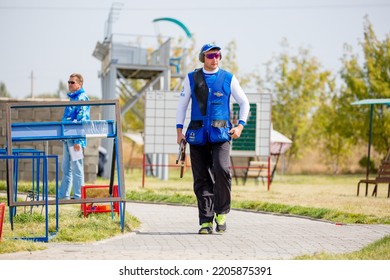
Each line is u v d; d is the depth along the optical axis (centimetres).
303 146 12231
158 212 3494
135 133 10488
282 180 8306
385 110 11462
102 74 8338
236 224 3038
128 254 2161
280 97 12231
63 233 2442
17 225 2605
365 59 11644
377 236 2666
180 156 2717
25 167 5491
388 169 4894
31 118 5444
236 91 2670
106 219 2811
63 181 3319
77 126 2512
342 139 12025
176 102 5497
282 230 2833
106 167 7244
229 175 2677
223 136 2638
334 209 3472
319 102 12156
